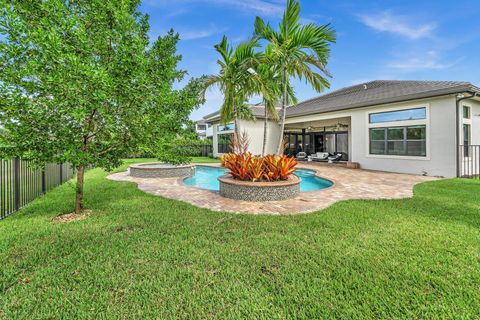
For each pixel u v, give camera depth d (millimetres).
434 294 2336
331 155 17859
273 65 9383
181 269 2785
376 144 12516
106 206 5559
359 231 3914
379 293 2354
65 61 3506
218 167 14969
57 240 3570
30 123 3852
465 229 3951
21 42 3654
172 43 4926
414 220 4441
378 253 3139
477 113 11055
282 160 6980
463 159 10078
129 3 4398
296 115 16828
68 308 2168
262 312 2127
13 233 3844
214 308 2174
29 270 2762
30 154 3719
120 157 4945
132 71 4012
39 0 3912
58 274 2674
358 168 13227
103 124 4434
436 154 10227
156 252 3182
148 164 12117
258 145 19266
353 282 2531
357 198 6301
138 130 4422
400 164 11469
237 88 10156
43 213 5023
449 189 7281
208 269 2795
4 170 4824
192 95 5324
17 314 2092
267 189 6141
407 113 11211
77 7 4402
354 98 14875
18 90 3693
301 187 10055
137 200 6152
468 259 2969
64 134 4125
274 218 4617
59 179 8516
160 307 2182
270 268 2814
